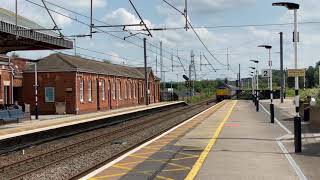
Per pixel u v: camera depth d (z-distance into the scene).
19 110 38.66
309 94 39.06
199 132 26.33
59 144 26.77
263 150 18.45
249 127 29.31
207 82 155.25
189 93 109.81
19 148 24.31
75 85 52.41
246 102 79.50
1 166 18.67
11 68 48.69
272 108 33.38
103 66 66.94
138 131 33.19
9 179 15.18
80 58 62.03
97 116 43.09
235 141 21.62
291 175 13.25
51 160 20.33
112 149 22.97
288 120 35.41
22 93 53.59
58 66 53.00
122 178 13.23
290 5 18.95
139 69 86.31
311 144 20.31
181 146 20.09
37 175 15.94
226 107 61.12
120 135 30.72
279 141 21.53
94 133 33.56
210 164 15.20
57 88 52.88
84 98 54.72
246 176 13.14
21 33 27.09
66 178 15.15
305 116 33.62
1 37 27.91
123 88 70.56
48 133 29.39
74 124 33.72
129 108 63.00
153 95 89.50
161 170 14.30
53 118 43.62
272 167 14.57
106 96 62.47
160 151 18.66
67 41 33.34
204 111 52.34
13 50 35.28
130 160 16.48
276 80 142.62
